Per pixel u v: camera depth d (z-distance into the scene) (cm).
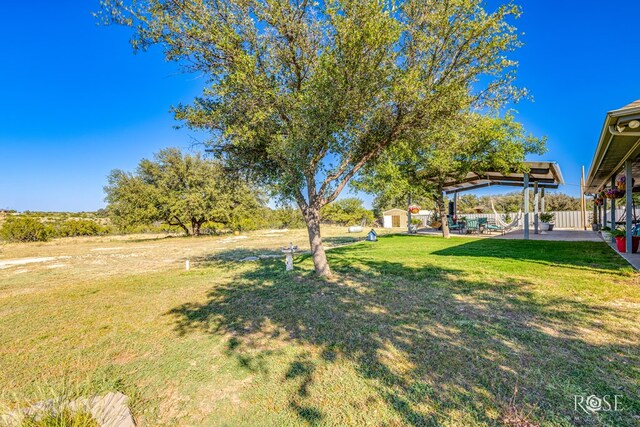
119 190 2339
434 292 480
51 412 191
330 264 800
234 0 495
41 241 2258
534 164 1179
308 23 539
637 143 617
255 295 514
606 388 210
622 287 454
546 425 177
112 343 335
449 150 838
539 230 1744
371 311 401
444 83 546
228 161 702
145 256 1220
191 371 265
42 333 371
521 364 247
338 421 190
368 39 458
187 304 479
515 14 482
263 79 523
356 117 552
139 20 490
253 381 244
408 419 188
